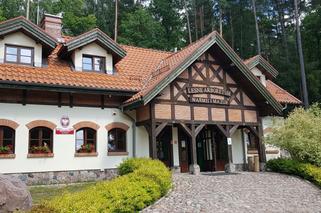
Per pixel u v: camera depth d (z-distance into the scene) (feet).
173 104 53.88
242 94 61.52
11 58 49.24
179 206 31.27
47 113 49.39
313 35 121.80
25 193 25.21
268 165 59.00
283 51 139.03
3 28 47.73
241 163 67.10
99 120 53.31
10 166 45.75
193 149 54.19
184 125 54.24
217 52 59.26
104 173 52.31
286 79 116.47
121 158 54.13
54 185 46.60
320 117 59.62
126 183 30.63
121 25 135.64
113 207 25.73
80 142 51.90
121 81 55.21
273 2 153.89
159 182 34.32
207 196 35.47
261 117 65.62
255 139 67.82
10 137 47.06
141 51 69.41
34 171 47.24
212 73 59.16
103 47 55.93
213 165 64.69
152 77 58.23
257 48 138.10
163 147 60.59
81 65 53.83
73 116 51.31
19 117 47.37
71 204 22.30
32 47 50.70
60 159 49.29
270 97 60.18
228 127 58.65
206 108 56.95
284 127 58.23
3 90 46.83
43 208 21.21
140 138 56.49
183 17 154.92
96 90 51.13
